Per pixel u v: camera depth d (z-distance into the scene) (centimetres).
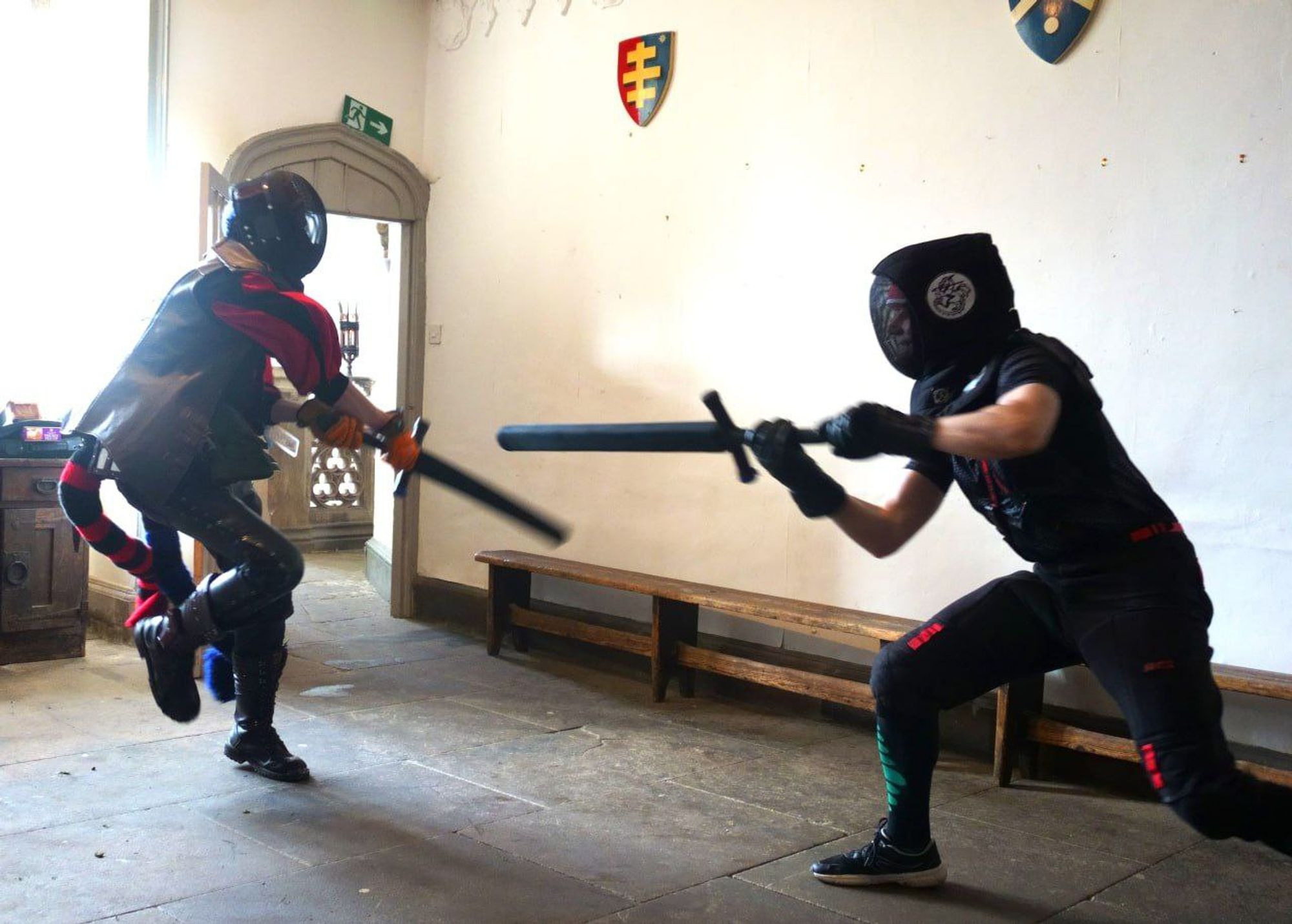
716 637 492
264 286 285
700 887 271
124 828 300
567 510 556
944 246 222
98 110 564
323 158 594
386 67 620
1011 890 275
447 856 287
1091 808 343
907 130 424
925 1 418
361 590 734
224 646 350
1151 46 360
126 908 249
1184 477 355
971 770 382
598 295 544
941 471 249
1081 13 372
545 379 571
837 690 405
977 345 224
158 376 284
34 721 404
